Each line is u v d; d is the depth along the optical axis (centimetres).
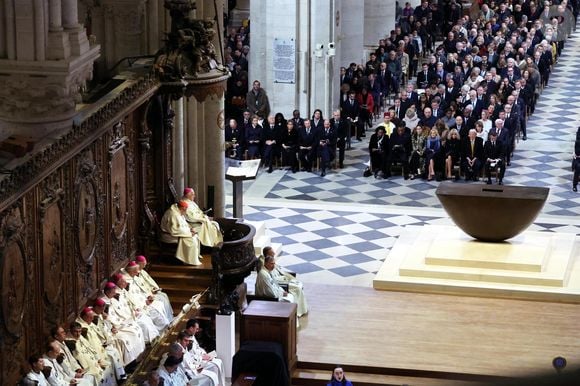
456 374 2378
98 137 2261
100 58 2798
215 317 2455
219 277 2564
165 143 2752
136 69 2612
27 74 2070
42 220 2044
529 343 2556
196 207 2805
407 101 4409
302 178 3988
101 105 2244
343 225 3491
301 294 2698
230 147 4012
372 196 3812
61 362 2078
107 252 2448
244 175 2961
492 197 2967
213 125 3047
